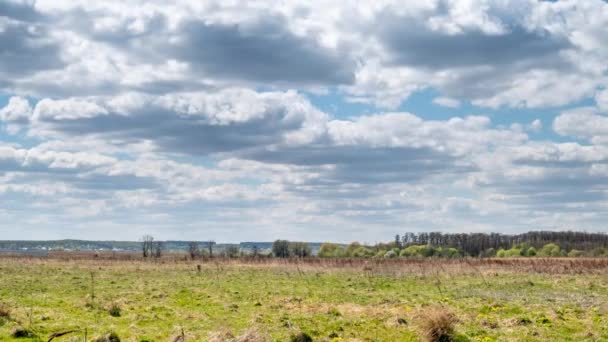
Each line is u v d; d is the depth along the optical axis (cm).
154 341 1953
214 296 3362
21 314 2405
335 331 2138
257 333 1839
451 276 5197
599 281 4597
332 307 2734
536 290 3891
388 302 3117
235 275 5312
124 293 3469
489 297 3419
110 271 5669
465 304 2984
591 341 1970
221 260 7888
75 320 2327
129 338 1970
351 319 2425
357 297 3400
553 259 7575
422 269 5750
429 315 2028
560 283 4412
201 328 2211
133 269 6050
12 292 3419
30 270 5509
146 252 10306
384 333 2116
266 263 7300
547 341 1967
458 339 1962
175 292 3584
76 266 6444
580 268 5922
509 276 5150
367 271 5900
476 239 15362
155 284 4203
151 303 2970
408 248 10956
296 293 3622
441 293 3675
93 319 2383
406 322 2311
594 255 10906
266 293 3591
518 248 12425
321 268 6444
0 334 2002
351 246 11012
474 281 4622
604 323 2309
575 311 2658
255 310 2753
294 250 11094
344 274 5575
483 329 2156
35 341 1927
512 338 1997
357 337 2039
